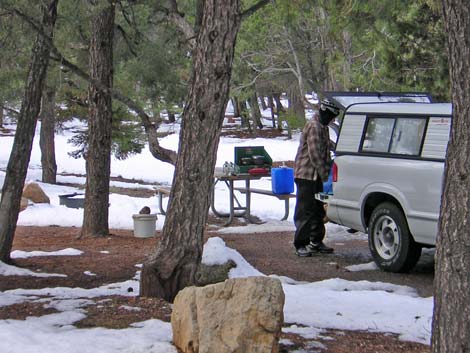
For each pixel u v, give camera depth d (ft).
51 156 86.22
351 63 57.16
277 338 15.64
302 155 33.35
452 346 12.30
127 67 45.16
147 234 40.73
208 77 21.53
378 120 30.83
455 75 12.46
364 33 41.06
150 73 42.96
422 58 45.32
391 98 33.91
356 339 18.74
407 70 45.73
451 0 12.44
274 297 15.69
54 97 71.31
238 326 15.39
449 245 12.39
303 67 67.92
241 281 15.93
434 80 44.86
